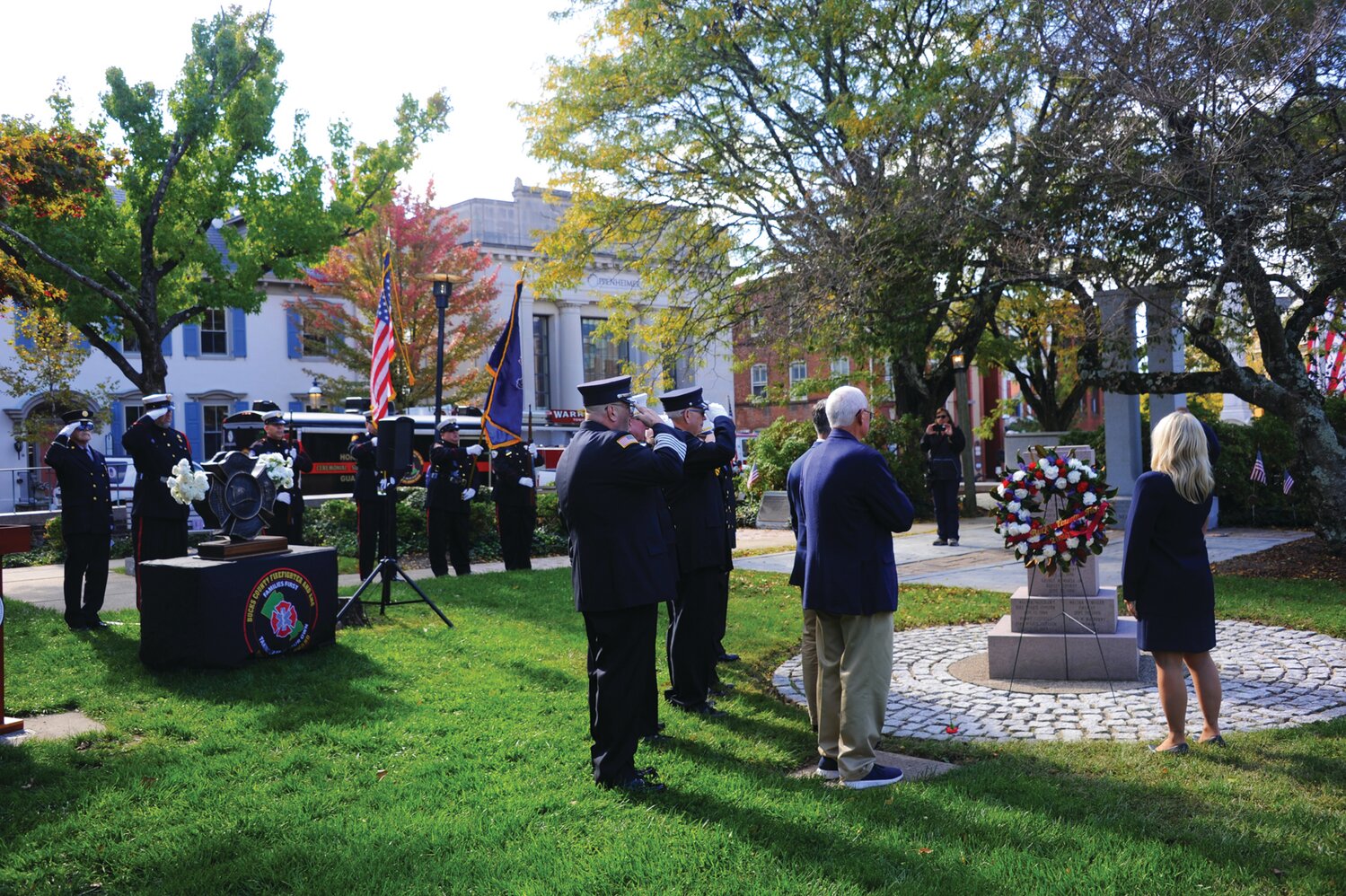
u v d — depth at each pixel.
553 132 20.09
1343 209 10.61
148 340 17.30
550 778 4.93
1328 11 10.41
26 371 27.58
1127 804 4.49
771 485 21.61
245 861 4.00
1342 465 11.80
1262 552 12.75
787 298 15.74
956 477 15.78
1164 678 5.27
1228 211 10.78
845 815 4.41
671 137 19.30
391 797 4.69
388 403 12.66
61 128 16.30
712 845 4.09
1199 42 10.73
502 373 10.95
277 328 34.16
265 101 17.27
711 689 6.91
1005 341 27.55
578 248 21.88
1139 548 5.22
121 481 24.03
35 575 14.81
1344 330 14.69
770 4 18.92
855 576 4.81
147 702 6.50
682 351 21.73
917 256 14.23
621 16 19.44
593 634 5.14
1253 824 4.21
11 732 5.85
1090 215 12.32
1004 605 10.06
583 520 4.87
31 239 16.67
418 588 9.25
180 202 17.73
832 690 5.05
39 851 4.10
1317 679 6.75
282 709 6.24
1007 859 3.91
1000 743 5.59
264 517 7.77
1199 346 12.65
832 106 16.66
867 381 24.02
